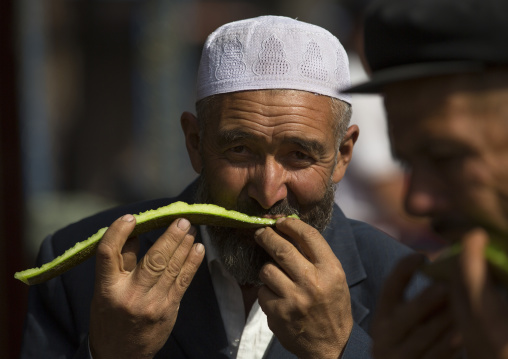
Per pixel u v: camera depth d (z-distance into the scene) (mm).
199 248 2312
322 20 10555
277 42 2541
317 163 2588
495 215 1425
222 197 2594
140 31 12352
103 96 13680
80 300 2867
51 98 12633
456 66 1410
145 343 2301
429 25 1456
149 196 11828
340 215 3113
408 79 1474
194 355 2660
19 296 5250
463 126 1420
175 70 11906
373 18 1588
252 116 2500
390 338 1648
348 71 2766
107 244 2189
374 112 5738
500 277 1412
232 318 2760
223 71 2572
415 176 1521
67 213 8938
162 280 2262
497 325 1328
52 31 12664
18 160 5352
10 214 5277
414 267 1677
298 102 2516
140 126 12969
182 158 11961
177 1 11906
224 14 12758
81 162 13406
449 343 1590
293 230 2369
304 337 2326
